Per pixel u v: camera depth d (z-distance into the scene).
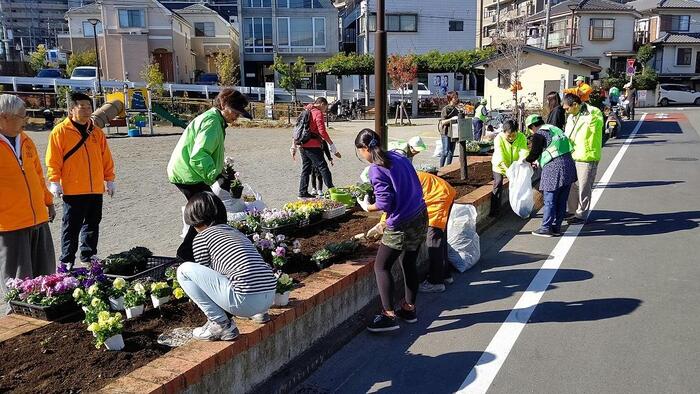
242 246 3.52
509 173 7.98
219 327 3.45
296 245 5.10
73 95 5.60
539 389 3.70
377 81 6.93
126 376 3.00
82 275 4.30
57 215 8.97
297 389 3.79
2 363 3.26
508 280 5.79
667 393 3.62
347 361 4.17
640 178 11.72
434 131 26.50
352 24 53.72
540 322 4.73
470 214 6.21
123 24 42.59
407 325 4.79
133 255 5.12
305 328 4.14
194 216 3.61
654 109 39.28
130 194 10.71
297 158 16.14
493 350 4.27
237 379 3.46
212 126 4.45
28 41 104.00
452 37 48.25
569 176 7.21
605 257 6.44
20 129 4.59
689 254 6.48
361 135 4.46
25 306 3.97
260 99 40.75
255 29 48.22
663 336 4.41
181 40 46.69
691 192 10.12
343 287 4.62
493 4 62.25
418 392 3.71
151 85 35.06
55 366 3.22
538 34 50.84
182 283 3.43
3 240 4.50
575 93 8.70
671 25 52.06
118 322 3.42
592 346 4.27
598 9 47.28
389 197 4.37
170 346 3.49
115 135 24.75
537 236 7.43
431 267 5.50
